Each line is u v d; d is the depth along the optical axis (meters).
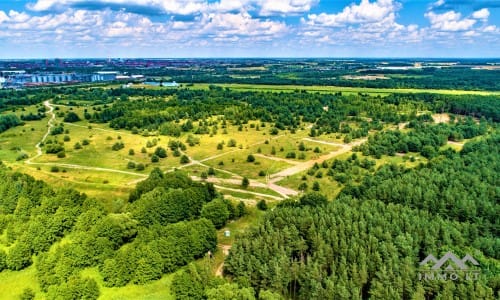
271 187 177.88
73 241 113.56
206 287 95.62
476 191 139.38
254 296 94.06
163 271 107.56
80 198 139.62
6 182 150.50
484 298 85.50
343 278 93.38
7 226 127.62
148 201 134.12
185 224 120.62
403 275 92.12
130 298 98.44
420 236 107.44
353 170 187.12
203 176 187.62
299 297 98.88
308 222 114.19
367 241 103.69
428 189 139.62
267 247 105.25
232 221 142.50
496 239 110.62
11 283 105.62
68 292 95.31
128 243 122.44
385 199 141.25
